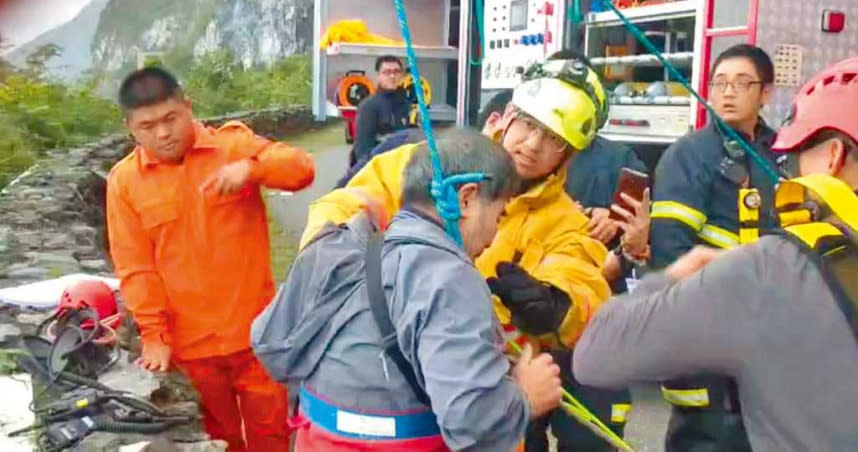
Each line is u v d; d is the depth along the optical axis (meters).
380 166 3.08
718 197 3.75
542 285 2.87
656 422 5.32
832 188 1.91
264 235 3.95
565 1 7.23
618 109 6.57
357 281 2.39
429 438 2.34
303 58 19.03
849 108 1.99
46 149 10.64
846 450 1.79
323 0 9.87
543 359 2.37
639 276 3.78
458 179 2.32
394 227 2.37
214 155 3.79
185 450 3.17
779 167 3.43
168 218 3.75
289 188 3.85
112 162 10.18
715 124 3.80
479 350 2.16
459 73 8.75
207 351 3.87
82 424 3.16
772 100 5.58
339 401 2.36
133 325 4.39
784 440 1.84
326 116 9.94
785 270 1.84
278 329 2.49
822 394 1.80
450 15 9.75
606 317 2.02
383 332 2.29
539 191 3.02
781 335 1.82
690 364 1.91
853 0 5.70
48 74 11.59
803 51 5.64
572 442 3.32
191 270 3.81
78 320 3.75
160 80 3.68
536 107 2.94
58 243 6.09
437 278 2.22
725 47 5.79
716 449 3.21
